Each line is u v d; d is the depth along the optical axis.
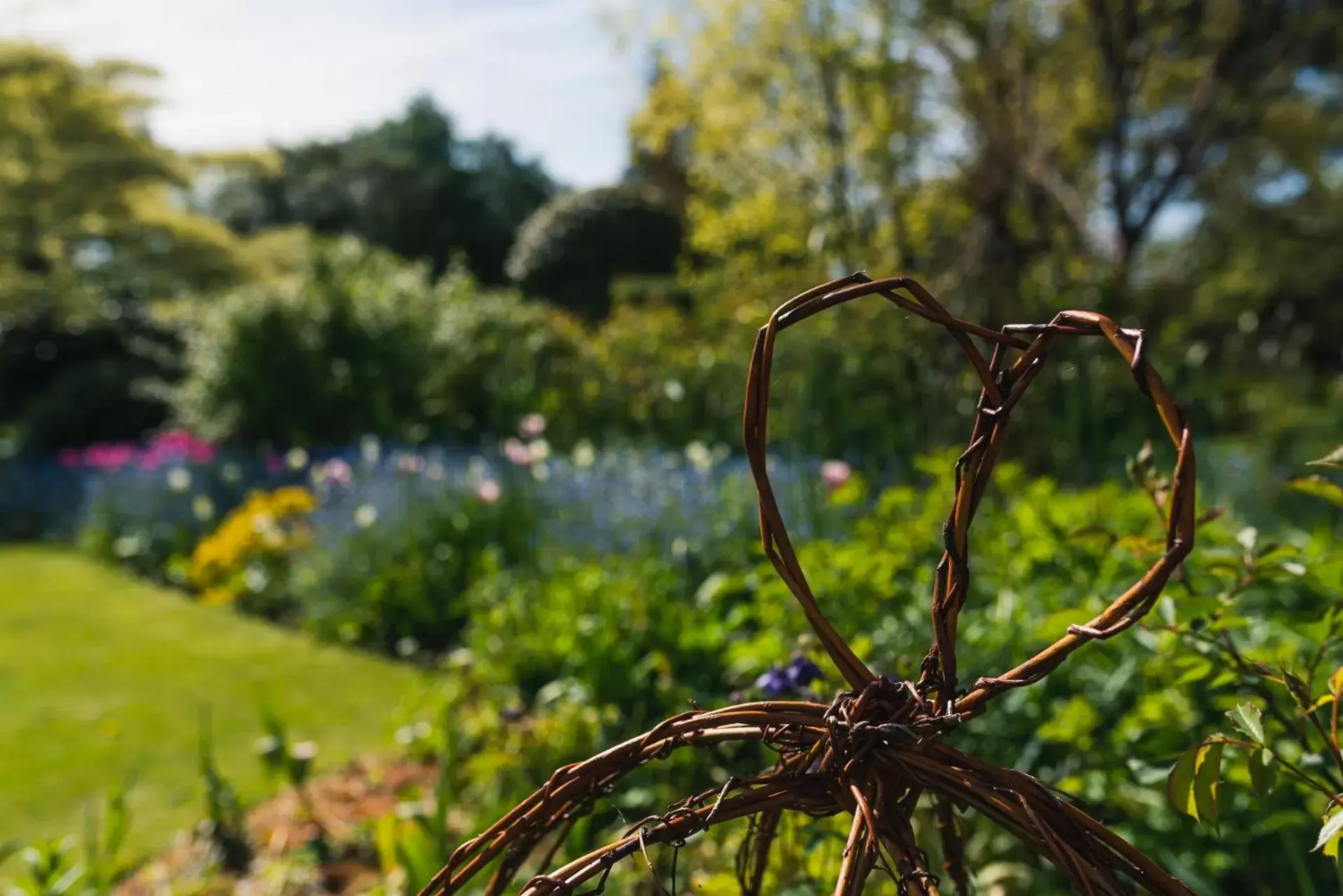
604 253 14.55
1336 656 1.58
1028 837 0.80
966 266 6.84
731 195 10.09
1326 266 12.72
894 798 0.84
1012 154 8.12
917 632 2.43
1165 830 1.97
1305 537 3.30
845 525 4.38
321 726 3.97
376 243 25.09
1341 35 11.34
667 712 2.83
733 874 1.46
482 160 30.55
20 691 4.48
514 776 2.62
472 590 4.89
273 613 6.06
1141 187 11.41
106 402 12.20
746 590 4.12
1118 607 0.76
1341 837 0.97
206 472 8.00
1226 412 6.45
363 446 7.58
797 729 0.89
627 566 3.97
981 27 8.91
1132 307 6.64
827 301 0.87
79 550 8.52
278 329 8.45
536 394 7.48
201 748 2.90
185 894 2.56
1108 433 5.52
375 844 2.79
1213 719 1.95
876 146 9.03
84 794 3.35
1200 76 11.62
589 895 0.82
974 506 0.88
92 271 14.38
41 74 14.97
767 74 9.55
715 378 6.84
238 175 19.33
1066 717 2.09
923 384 5.48
